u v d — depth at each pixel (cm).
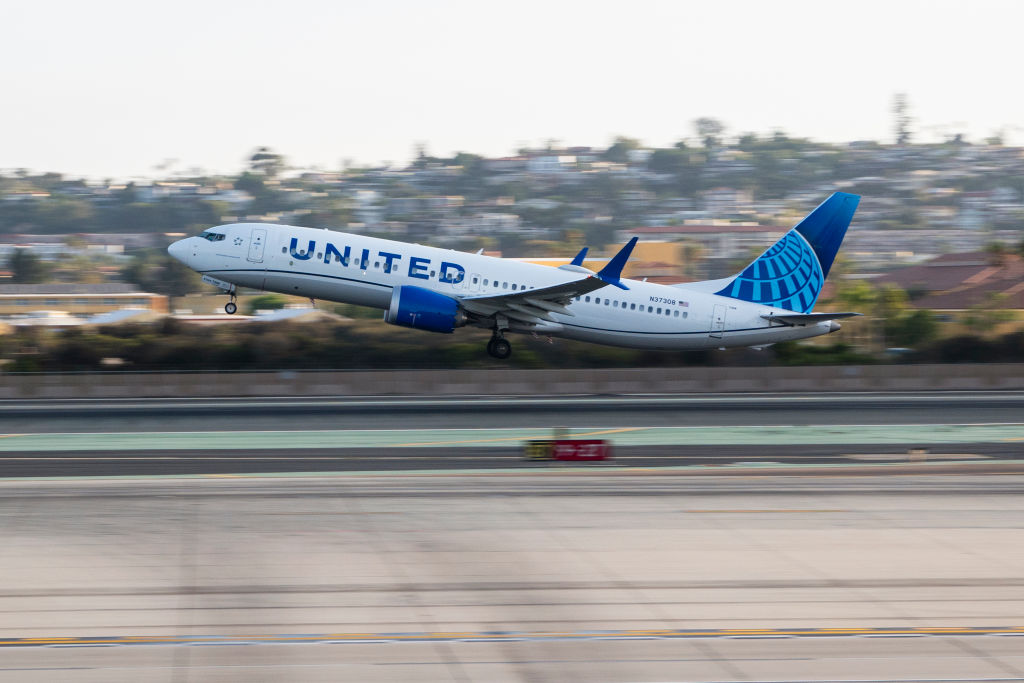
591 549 8594
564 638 6644
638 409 18225
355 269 19638
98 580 7638
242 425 16038
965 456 13788
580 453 13250
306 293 19900
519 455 13638
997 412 18050
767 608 7219
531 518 9600
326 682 5934
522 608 7188
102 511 9681
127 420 16450
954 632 6794
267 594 7400
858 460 13450
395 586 7619
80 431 15338
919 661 6306
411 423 16412
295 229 19962
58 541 8625
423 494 10656
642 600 7369
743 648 6488
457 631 6750
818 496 10700
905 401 19538
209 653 6328
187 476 11900
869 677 6078
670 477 11881
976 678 6072
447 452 13838
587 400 19588
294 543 8662
